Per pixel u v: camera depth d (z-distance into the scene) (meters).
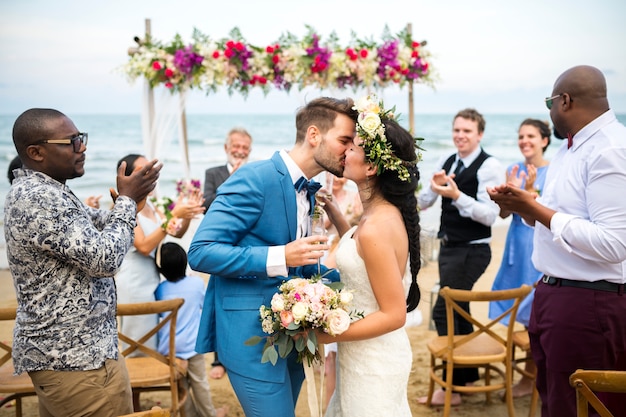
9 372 3.63
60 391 2.43
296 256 2.32
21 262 2.37
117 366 2.53
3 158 27.31
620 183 2.71
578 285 2.93
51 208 2.30
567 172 2.97
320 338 2.43
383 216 2.46
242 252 2.35
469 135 4.53
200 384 3.90
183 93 6.27
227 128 39.75
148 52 5.95
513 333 4.20
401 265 2.49
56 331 2.39
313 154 2.54
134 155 4.07
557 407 3.03
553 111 2.99
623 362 2.96
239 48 5.96
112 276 2.40
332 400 2.88
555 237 2.84
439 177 4.41
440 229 4.68
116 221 2.43
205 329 2.68
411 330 5.89
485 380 4.29
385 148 2.42
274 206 2.45
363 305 2.56
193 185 4.67
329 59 6.12
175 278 3.98
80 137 2.46
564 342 2.96
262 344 2.48
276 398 2.48
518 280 4.54
